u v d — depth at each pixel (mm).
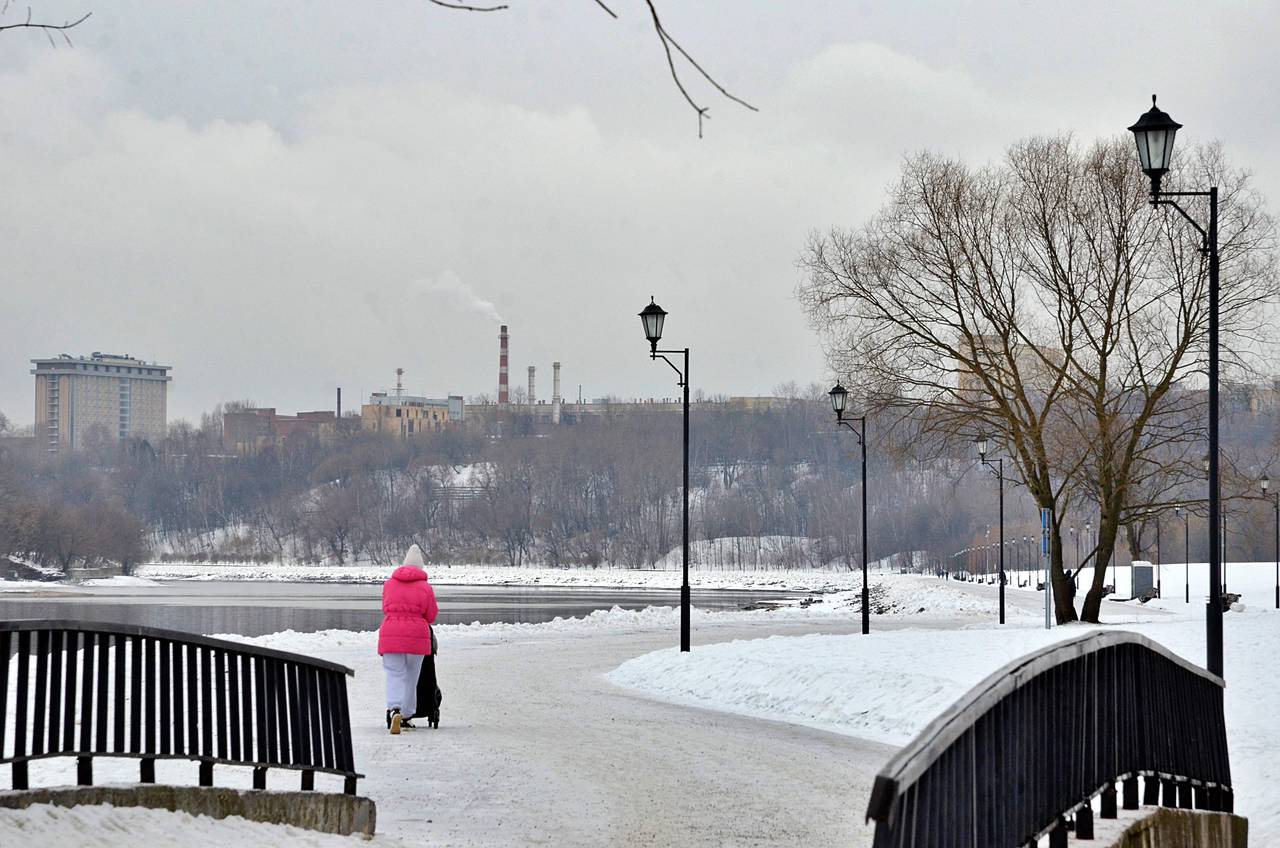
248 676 20203
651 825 21984
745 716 40375
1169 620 87375
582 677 53875
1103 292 84000
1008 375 86125
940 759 12258
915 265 87188
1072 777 17078
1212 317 34375
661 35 10258
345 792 22172
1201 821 22188
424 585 35188
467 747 31453
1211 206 34594
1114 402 85438
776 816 22984
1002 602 93625
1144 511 90688
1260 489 97938
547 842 20531
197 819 17547
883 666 45750
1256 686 40875
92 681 17547
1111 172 84000
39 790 16031
